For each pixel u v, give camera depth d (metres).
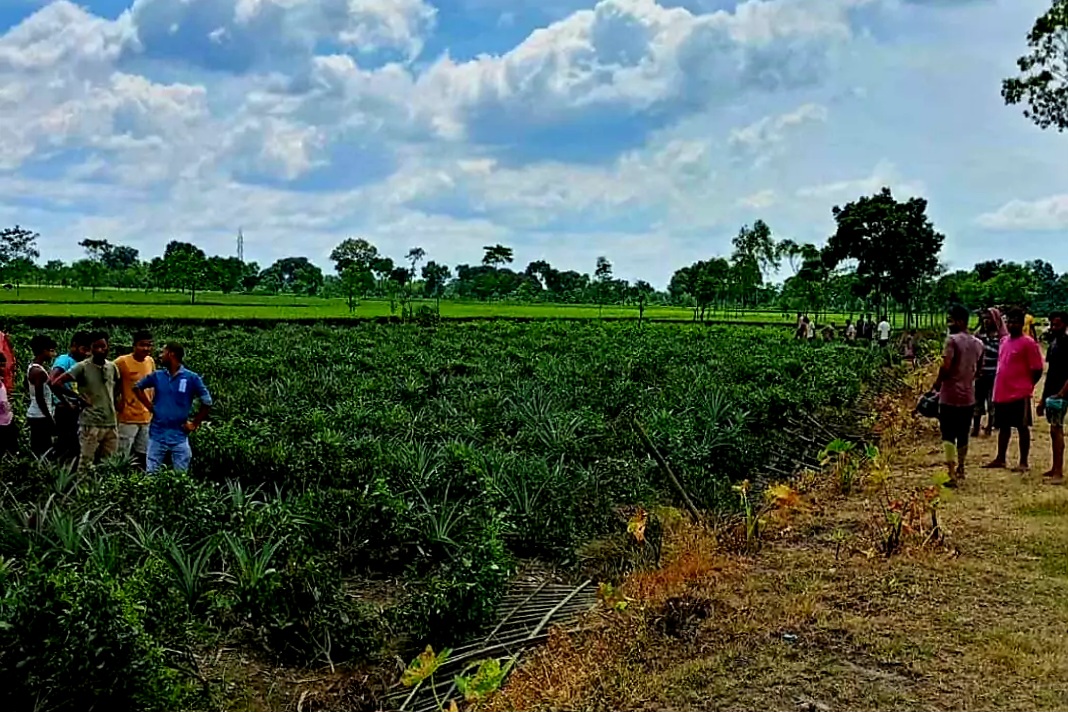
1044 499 9.88
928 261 53.78
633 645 6.27
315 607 6.74
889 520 8.48
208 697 5.87
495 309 79.94
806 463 13.16
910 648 6.10
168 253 101.56
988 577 7.44
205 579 7.27
